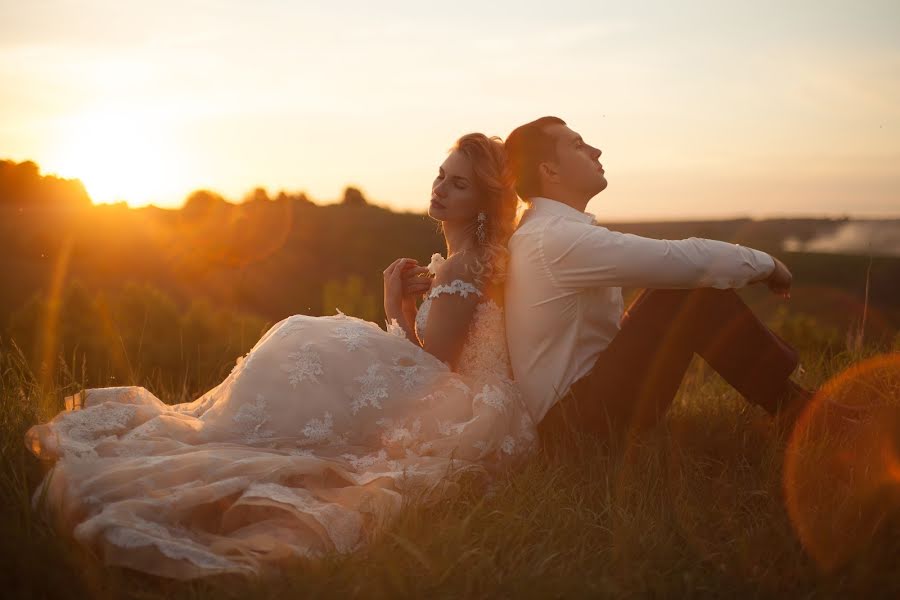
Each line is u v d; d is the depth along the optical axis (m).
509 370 3.34
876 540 2.38
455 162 3.31
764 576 2.22
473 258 3.23
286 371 2.97
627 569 2.24
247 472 2.57
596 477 2.90
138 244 27.95
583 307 3.26
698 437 3.24
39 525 2.38
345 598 2.05
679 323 3.14
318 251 32.06
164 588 2.17
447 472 2.73
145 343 4.93
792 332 6.30
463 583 2.14
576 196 3.46
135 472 2.52
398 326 3.36
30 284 21.56
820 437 3.06
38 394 3.71
